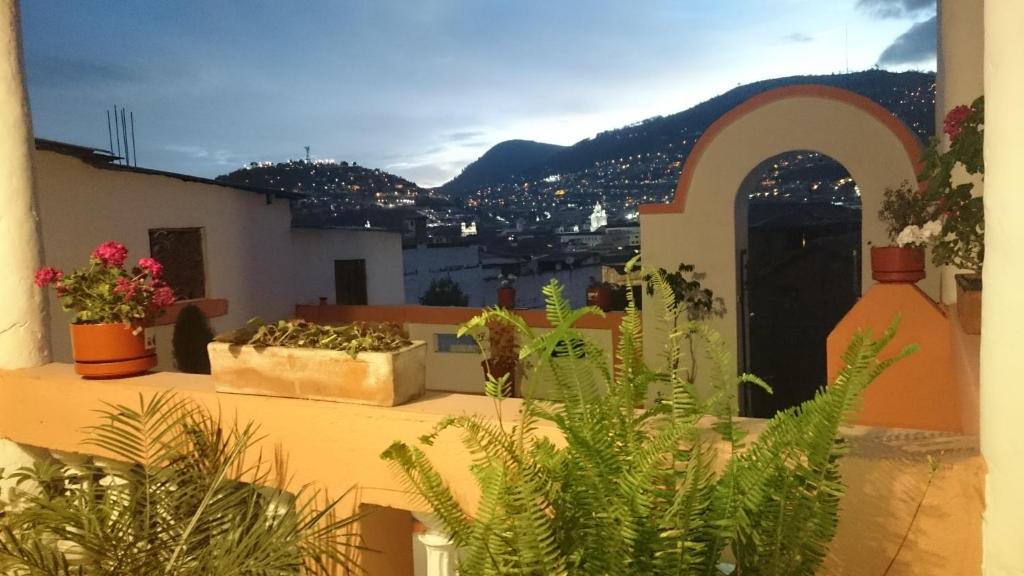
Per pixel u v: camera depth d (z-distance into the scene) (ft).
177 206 26.58
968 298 8.45
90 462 9.98
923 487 5.08
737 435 4.72
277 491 7.78
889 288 10.31
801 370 25.18
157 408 8.21
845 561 5.37
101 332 9.02
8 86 10.02
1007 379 4.60
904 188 18.52
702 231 22.17
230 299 29.07
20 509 9.21
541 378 5.21
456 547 5.22
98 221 23.53
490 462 4.92
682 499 4.21
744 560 4.48
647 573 4.21
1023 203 4.47
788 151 20.56
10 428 9.70
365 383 7.22
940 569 5.09
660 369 5.08
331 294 35.04
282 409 7.65
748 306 23.15
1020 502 4.58
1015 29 4.46
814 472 4.34
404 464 5.43
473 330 5.51
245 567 6.98
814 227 28.48
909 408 10.15
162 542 7.70
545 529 4.26
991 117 4.69
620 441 4.89
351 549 7.30
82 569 7.58
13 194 10.02
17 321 9.96
